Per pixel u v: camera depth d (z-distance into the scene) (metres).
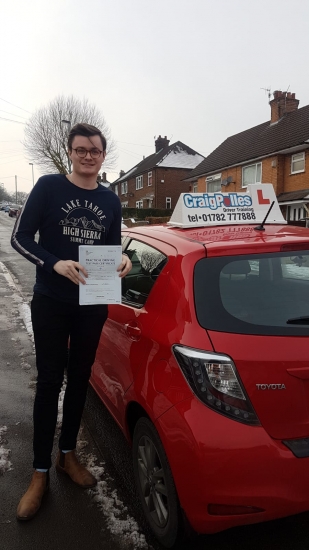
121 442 3.26
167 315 2.21
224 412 1.84
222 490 1.80
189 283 2.15
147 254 2.80
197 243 2.36
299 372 1.87
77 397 2.70
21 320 6.68
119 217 2.61
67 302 2.41
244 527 2.35
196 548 2.20
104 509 2.52
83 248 2.21
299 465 1.82
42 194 2.34
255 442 1.81
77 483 2.73
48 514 2.49
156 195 42.69
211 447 1.80
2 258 15.45
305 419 1.90
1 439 3.28
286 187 22.91
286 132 23.94
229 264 2.20
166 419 1.97
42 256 2.26
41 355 2.48
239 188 26.42
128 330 2.55
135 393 2.29
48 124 40.44
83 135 2.35
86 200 2.41
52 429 2.57
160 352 2.14
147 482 2.33
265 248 2.26
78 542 2.28
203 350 1.91
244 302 2.09
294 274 2.31
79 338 2.57
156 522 2.24
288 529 2.35
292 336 1.96
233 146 29.52
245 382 1.85
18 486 2.74
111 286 2.26
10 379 4.41
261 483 1.80
